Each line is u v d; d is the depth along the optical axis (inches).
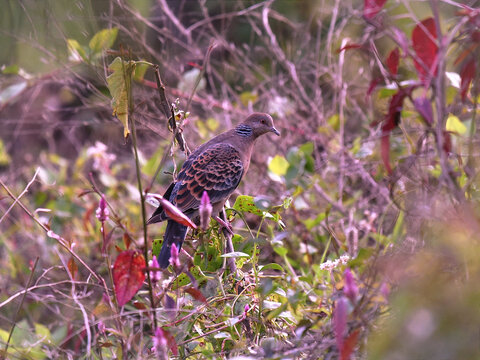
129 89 279.9
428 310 210.1
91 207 454.9
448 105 346.3
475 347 200.5
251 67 587.8
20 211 491.5
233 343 311.9
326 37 588.1
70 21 470.0
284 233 346.6
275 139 507.5
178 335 312.2
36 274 425.7
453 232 225.6
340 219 418.9
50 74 514.0
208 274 340.2
